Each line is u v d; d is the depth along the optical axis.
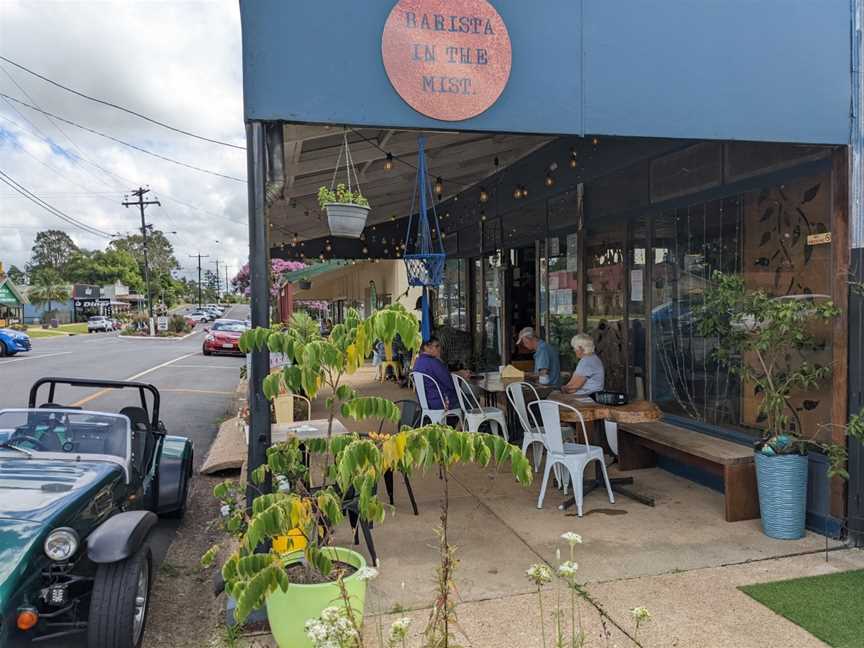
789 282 5.07
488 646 3.27
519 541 4.71
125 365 21.03
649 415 5.43
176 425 10.62
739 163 5.53
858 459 4.44
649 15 4.20
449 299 14.15
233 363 22.58
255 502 2.78
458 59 3.92
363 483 2.58
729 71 4.33
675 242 6.44
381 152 6.83
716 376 5.92
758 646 3.24
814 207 4.84
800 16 4.43
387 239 14.92
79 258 96.12
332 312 32.91
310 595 2.91
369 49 3.80
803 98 4.45
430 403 6.78
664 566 4.21
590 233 7.95
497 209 10.44
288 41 3.70
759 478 4.75
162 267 105.56
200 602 4.13
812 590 3.82
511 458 2.54
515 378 8.09
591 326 8.02
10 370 18.89
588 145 7.62
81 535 3.39
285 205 8.86
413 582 4.05
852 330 4.46
